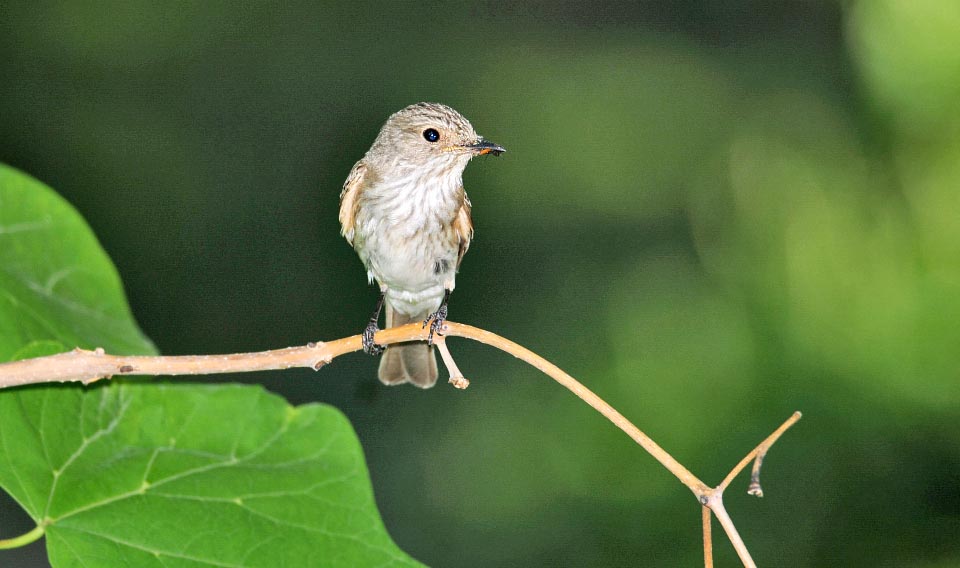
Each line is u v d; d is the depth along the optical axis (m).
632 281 15.20
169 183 14.62
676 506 11.61
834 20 17.61
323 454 5.09
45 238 5.62
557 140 17.00
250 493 4.89
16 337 5.05
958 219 14.62
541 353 13.83
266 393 5.20
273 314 13.93
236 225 14.52
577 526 11.80
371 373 13.30
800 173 16.28
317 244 14.59
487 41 17.64
